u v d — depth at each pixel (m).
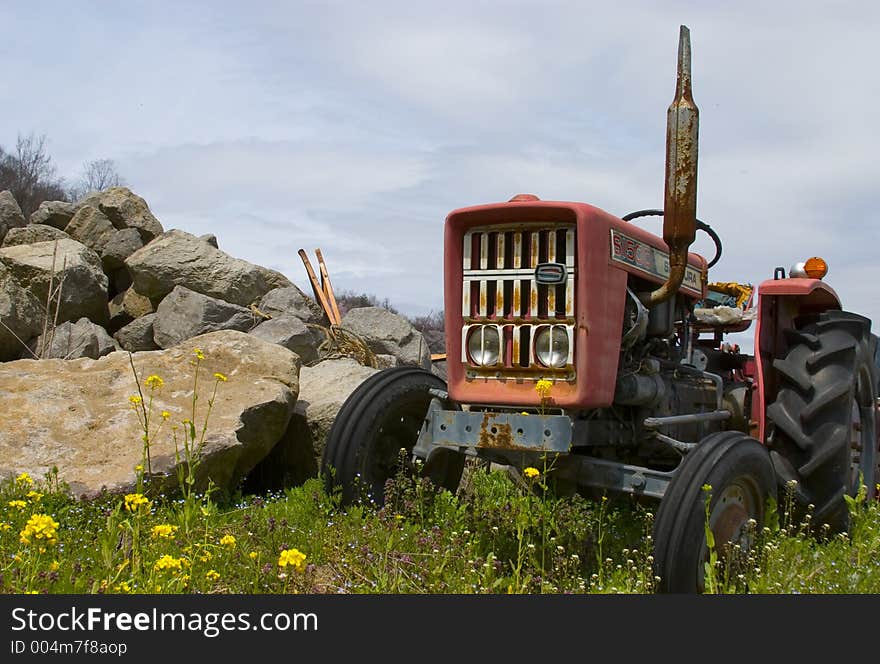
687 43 3.58
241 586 3.25
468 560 3.47
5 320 7.29
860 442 4.60
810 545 4.07
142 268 9.05
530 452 3.67
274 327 8.09
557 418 3.49
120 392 5.20
